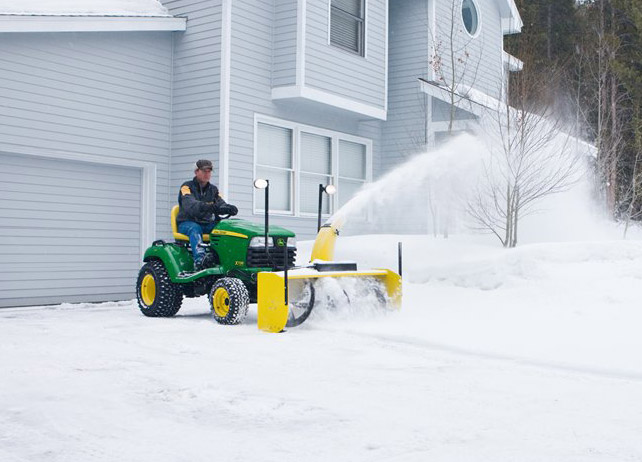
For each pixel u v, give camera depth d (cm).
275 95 1451
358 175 1731
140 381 572
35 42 1206
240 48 1391
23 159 1205
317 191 1603
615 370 605
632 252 1053
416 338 758
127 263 1361
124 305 1245
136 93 1364
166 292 1003
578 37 3575
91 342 768
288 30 1444
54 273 1245
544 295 984
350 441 420
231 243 943
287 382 570
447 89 1620
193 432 440
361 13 1609
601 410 485
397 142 1803
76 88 1266
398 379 581
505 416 471
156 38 1398
